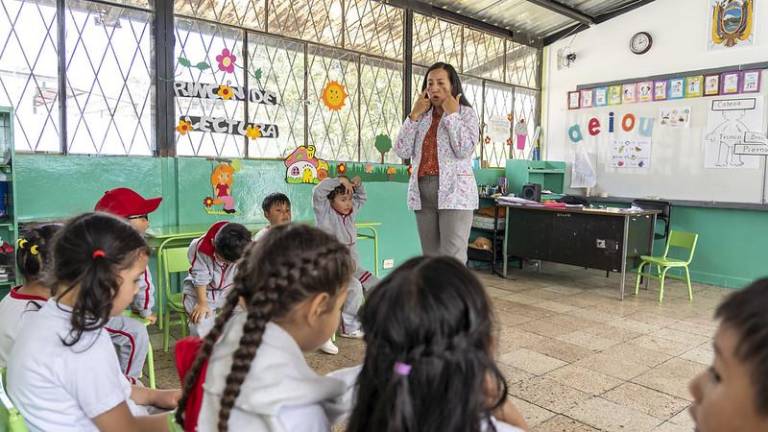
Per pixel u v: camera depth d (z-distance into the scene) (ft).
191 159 13.17
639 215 15.94
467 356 2.46
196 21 13.10
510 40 20.83
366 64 16.44
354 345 11.32
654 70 19.15
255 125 14.26
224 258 8.71
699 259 18.39
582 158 21.21
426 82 8.09
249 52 14.03
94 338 3.84
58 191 11.43
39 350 3.75
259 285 3.10
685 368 10.12
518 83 21.44
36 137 11.23
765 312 1.73
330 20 15.47
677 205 18.72
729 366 1.81
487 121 20.45
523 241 18.21
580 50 21.07
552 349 11.11
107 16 11.93
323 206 11.48
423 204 8.43
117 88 12.20
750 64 16.87
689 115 18.31
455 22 18.62
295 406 2.97
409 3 17.15
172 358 10.50
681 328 12.69
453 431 2.44
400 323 2.48
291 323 3.17
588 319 13.41
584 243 16.51
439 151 8.08
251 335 2.93
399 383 2.44
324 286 3.11
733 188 17.47
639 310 14.33
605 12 20.26
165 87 12.73
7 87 10.82
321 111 15.55
